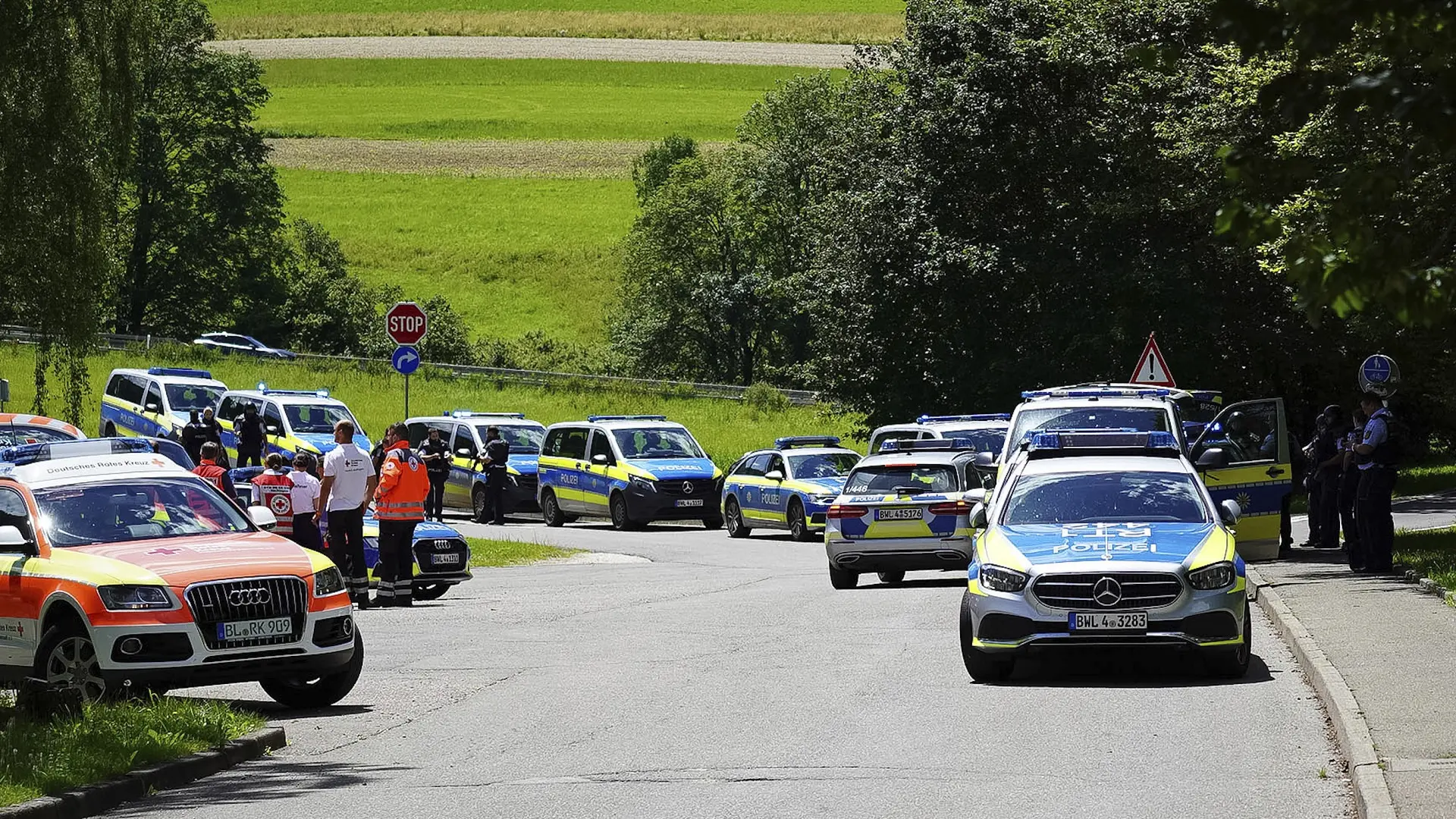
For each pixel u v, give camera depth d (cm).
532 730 2708
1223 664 3073
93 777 2208
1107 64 8362
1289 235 1223
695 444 9075
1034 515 3381
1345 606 3812
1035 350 9631
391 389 14900
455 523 9100
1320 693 2814
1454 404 9694
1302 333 9300
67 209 5762
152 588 2838
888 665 3350
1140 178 8681
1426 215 3572
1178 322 8925
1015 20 9512
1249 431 5100
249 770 2458
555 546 7175
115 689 2862
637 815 2050
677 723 2723
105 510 3162
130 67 6022
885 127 10431
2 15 5659
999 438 6556
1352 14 1102
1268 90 1177
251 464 8569
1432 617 3553
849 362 10562
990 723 2656
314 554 3100
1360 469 4562
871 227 10119
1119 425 4947
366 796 2222
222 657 2862
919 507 5062
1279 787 2131
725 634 3938
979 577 3122
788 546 7475
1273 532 5094
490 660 3584
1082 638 3014
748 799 2128
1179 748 2417
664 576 5831
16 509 3184
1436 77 1141
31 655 2967
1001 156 9388
